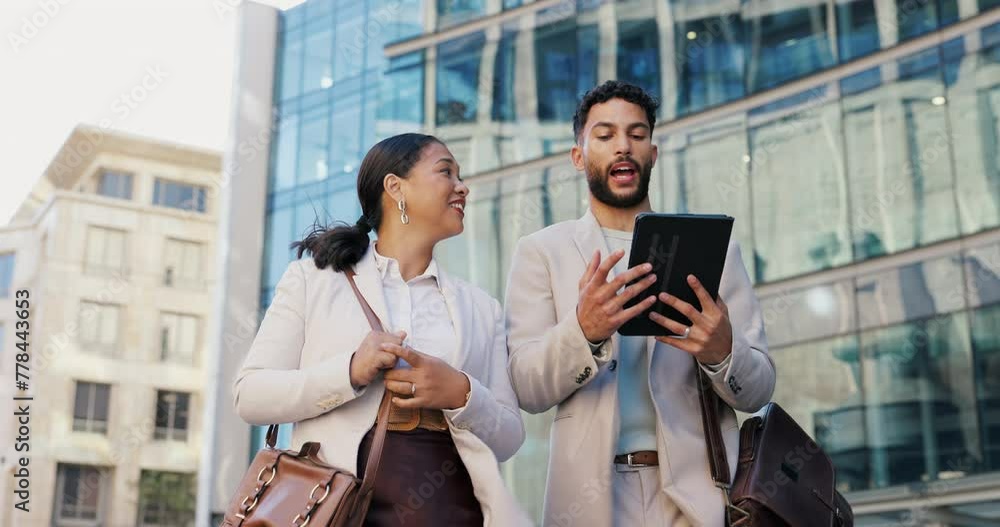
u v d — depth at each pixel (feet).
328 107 71.10
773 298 54.90
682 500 8.04
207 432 73.10
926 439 50.47
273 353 7.54
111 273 90.27
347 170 69.67
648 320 7.87
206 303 92.22
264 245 72.08
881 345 52.34
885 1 53.98
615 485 8.36
